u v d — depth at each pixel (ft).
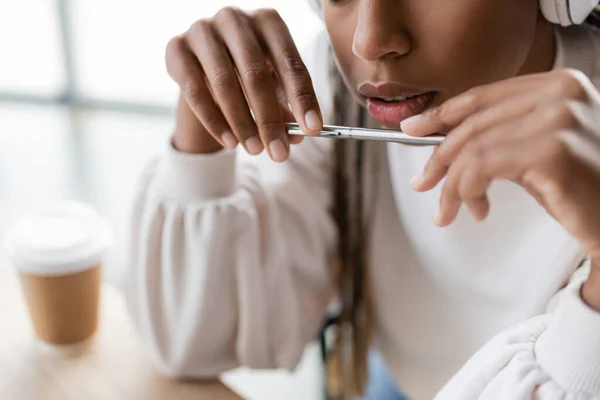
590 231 1.09
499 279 2.22
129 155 6.95
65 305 2.11
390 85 1.54
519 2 1.49
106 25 7.41
